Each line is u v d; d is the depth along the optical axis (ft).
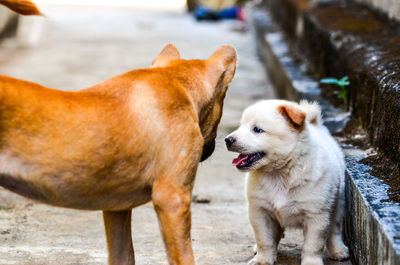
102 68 54.90
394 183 18.43
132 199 14.67
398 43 27.45
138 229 22.15
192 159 14.58
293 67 39.99
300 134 18.54
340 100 29.09
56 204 14.07
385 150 20.48
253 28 77.87
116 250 16.39
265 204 19.01
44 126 13.19
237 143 18.72
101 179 13.85
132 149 13.94
